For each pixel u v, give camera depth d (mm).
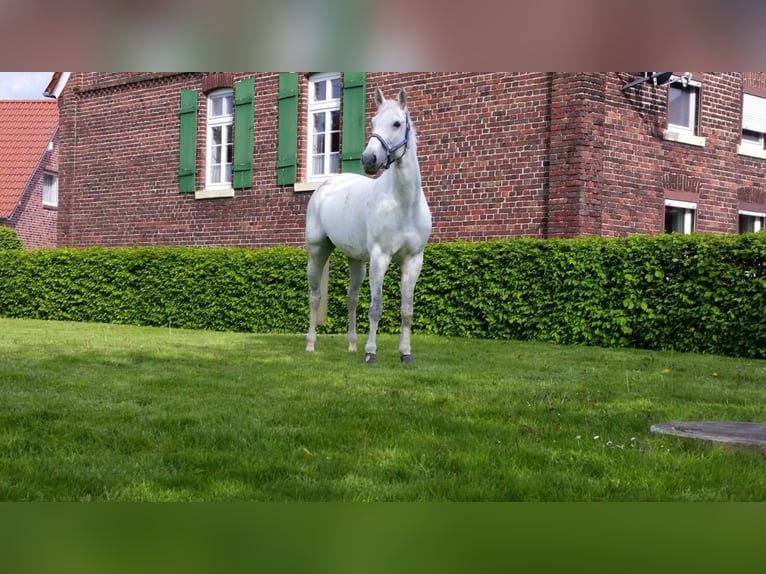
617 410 4629
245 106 13773
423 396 5012
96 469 3215
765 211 12352
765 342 8172
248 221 13789
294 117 13094
